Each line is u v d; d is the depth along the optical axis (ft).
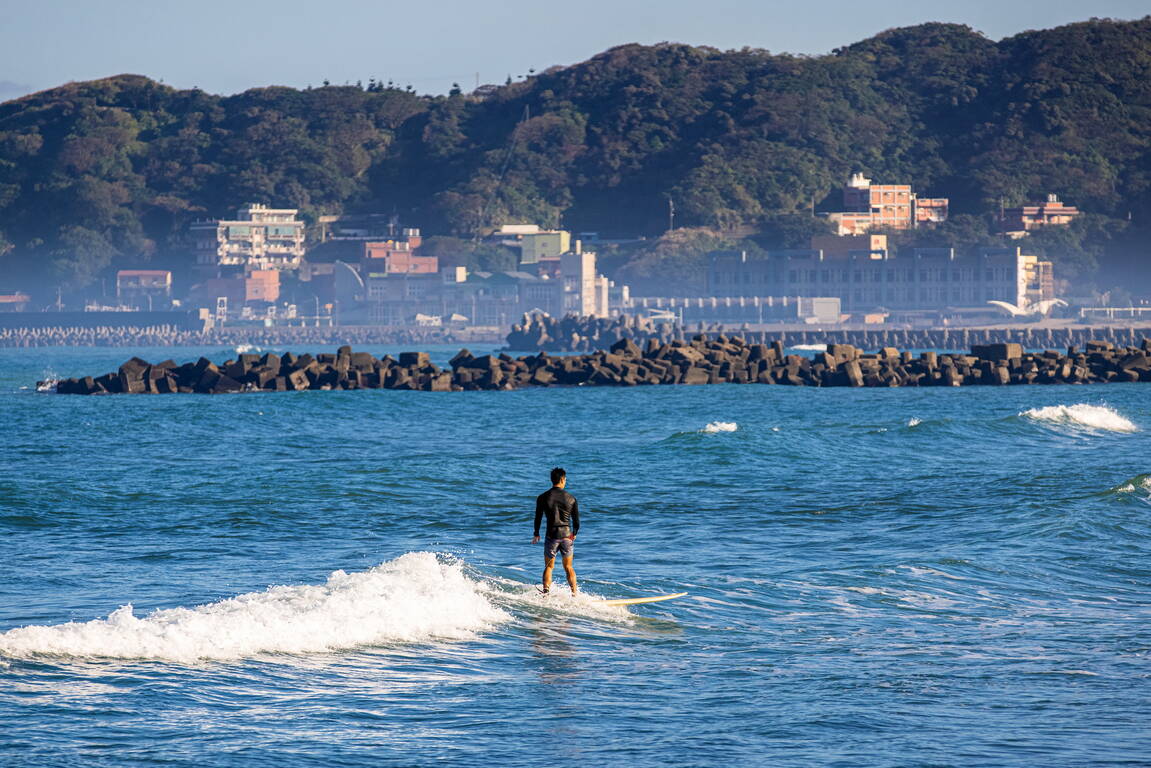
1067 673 224.33
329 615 240.94
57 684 199.21
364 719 190.90
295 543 379.76
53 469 622.95
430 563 284.20
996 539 368.89
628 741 182.70
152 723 184.24
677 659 233.35
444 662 225.15
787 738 184.44
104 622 228.63
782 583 304.09
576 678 218.18
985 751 178.40
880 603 285.64
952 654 238.48
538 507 281.74
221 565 333.21
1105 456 618.44
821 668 227.61
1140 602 290.15
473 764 171.73
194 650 220.23
